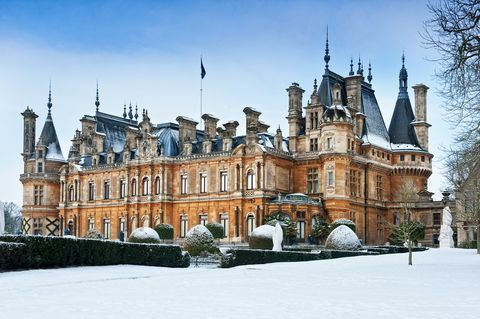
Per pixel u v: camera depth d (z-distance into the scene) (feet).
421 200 316.40
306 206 279.69
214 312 58.49
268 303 65.26
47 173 389.80
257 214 287.69
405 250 222.89
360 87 320.50
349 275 103.86
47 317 55.16
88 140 383.24
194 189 319.47
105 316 55.83
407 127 332.80
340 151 287.07
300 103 317.42
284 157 300.20
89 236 275.39
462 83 111.65
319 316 56.29
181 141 334.65
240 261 150.10
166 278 100.89
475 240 269.44
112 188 351.46
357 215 297.33
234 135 319.06
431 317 55.72
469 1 110.11
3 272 111.86
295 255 164.14
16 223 587.68
